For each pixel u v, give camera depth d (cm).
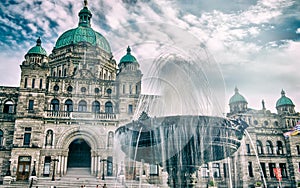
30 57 5012
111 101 4800
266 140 6088
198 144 1178
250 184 5469
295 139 6125
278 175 5656
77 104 4753
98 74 5238
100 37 5853
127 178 2806
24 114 4384
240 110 6234
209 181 4312
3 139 4572
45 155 4284
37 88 4534
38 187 3578
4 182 3738
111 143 4431
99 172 4266
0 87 4812
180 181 1199
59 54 5606
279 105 6681
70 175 4209
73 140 4456
